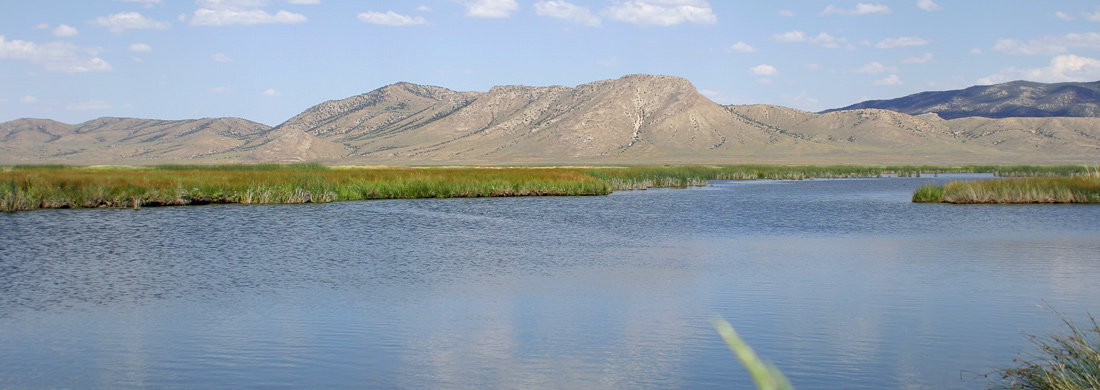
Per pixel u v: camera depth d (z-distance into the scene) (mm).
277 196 48656
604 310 16797
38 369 12602
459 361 12992
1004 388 11172
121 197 44219
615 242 28922
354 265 22969
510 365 12812
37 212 40500
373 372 12484
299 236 30281
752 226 35188
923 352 13391
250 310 16734
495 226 34688
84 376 12250
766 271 22016
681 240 29594
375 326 15391
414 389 11672
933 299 17875
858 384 11703
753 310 16750
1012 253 25688
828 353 13359
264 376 12227
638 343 14086
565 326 15398
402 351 13656
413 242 28656
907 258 24656
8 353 13484
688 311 16656
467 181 57938
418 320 15883
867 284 19844
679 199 55000
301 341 14227
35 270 21766
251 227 33500
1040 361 12523
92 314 16328
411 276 21078
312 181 52094
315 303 17406
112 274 21156
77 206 43469
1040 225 34781
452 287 19406
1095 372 9594
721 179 97812
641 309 16859
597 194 60688
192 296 18172
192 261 23609
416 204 48438
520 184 58656
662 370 12500
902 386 11578
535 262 23719
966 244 28234
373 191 54125
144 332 14859
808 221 37500
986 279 20547
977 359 12938
